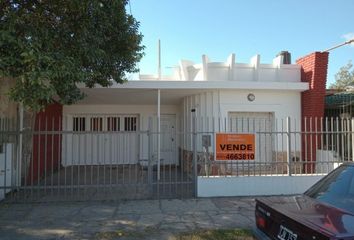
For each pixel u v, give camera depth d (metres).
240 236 6.77
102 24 7.97
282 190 10.31
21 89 5.84
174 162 18.41
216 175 10.68
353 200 4.26
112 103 18.16
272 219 4.35
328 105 15.61
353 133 10.77
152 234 6.91
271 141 13.21
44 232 7.05
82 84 12.54
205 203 9.27
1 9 6.71
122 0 8.35
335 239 3.25
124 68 9.64
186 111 16.03
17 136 10.51
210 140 11.30
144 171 15.99
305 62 14.25
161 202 9.40
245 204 9.17
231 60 14.06
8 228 7.30
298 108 14.23
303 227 3.65
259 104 13.95
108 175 14.84
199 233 6.91
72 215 8.20
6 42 5.94
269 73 14.47
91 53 7.72
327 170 11.20
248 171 10.28
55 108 16.39
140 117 18.62
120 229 7.22
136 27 9.27
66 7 7.19
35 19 7.07
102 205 9.10
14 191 10.45
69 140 18.30
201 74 14.34
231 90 13.80
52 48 6.91
